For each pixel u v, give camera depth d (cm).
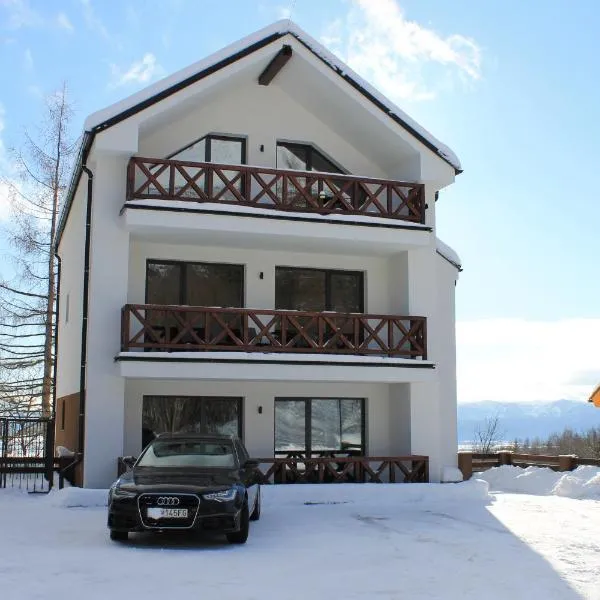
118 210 1472
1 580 712
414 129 1628
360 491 1430
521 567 831
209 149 1653
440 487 1475
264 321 1636
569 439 3828
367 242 1580
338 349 1537
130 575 741
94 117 1414
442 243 1791
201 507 895
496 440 3291
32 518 1123
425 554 898
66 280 2030
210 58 1476
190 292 1614
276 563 819
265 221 1504
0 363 2488
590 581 767
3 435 1453
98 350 1430
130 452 1524
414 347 1589
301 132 1706
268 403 1619
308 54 1549
